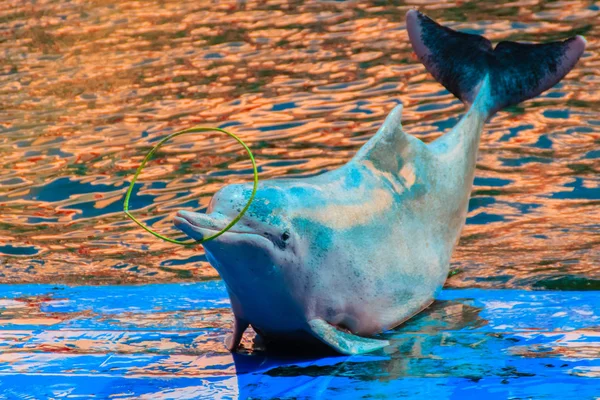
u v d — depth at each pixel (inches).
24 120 1486.2
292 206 687.7
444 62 982.4
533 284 855.7
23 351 721.0
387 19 1883.6
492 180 1141.1
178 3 2193.7
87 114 1493.6
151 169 1236.5
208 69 1681.8
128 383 644.7
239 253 654.5
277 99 1489.9
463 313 781.3
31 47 1924.2
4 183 1227.2
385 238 755.4
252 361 689.0
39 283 930.7
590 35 1658.5
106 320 800.9
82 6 2237.9
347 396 605.3
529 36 1667.1
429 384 618.5
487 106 935.7
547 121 1321.4
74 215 1117.1
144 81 1644.9
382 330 748.6
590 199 1069.8
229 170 1208.2
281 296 684.7
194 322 790.5
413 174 795.4
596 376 618.5
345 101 1454.2
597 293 820.6
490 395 593.3
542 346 686.5
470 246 969.5
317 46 1759.4
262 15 2014.0
